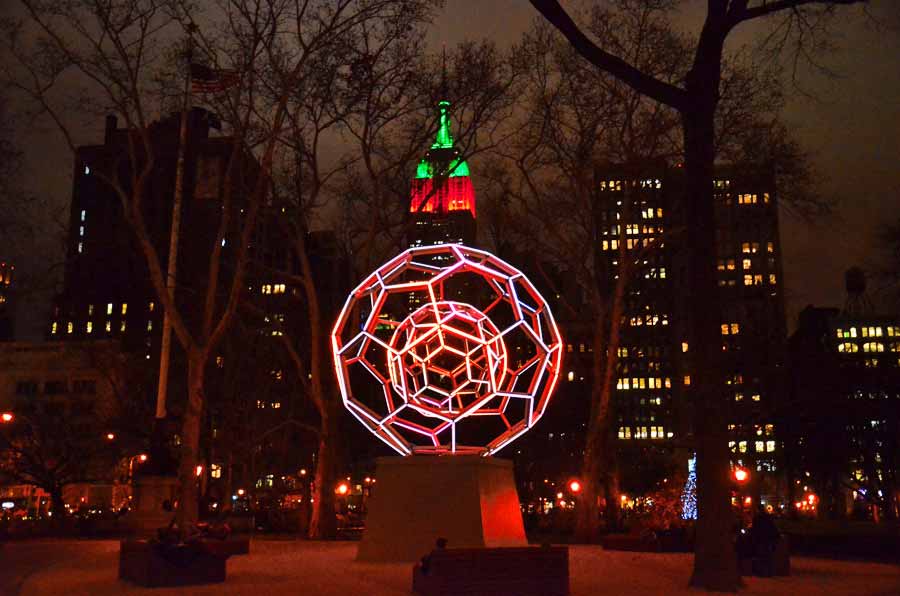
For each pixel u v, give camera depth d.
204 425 45.44
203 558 15.46
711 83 16.39
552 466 60.25
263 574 17.28
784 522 31.84
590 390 53.94
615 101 32.22
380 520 20.52
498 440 21.80
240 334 44.59
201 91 28.52
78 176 65.94
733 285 98.50
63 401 67.06
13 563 20.69
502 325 49.34
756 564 17.91
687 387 109.69
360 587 14.84
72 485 74.44
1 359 79.88
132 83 27.14
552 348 22.41
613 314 32.44
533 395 21.80
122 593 14.10
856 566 20.75
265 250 37.34
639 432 117.50
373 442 52.12
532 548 13.46
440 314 22.42
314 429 33.47
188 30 28.00
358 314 33.75
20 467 53.31
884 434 39.03
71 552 24.48
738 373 50.38
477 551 13.17
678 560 20.97
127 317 86.19
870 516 53.22
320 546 27.42
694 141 16.48
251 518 43.19
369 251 32.28
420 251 22.02
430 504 20.25
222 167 33.00
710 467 15.46
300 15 28.47
